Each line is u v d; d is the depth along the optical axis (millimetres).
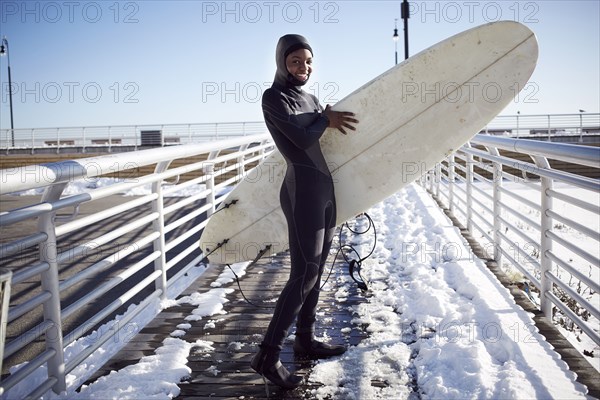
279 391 2137
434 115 2523
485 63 2471
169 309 3240
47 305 2047
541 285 2885
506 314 2781
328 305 3229
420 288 3334
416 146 2541
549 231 2797
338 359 2412
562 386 1995
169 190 3578
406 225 5727
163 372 2279
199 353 2541
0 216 1688
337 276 3875
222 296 3451
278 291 3598
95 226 6902
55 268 2053
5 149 19031
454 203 6547
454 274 3662
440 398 1990
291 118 2023
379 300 3270
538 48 2418
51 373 2096
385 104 2475
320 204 2162
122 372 2291
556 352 2312
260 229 2863
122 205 2725
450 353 2311
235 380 2254
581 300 2354
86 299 2322
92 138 18625
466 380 2090
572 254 5914
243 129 17469
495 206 4020
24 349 2904
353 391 2096
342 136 2473
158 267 3340
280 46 2129
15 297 3893
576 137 15984
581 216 8125
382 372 2262
